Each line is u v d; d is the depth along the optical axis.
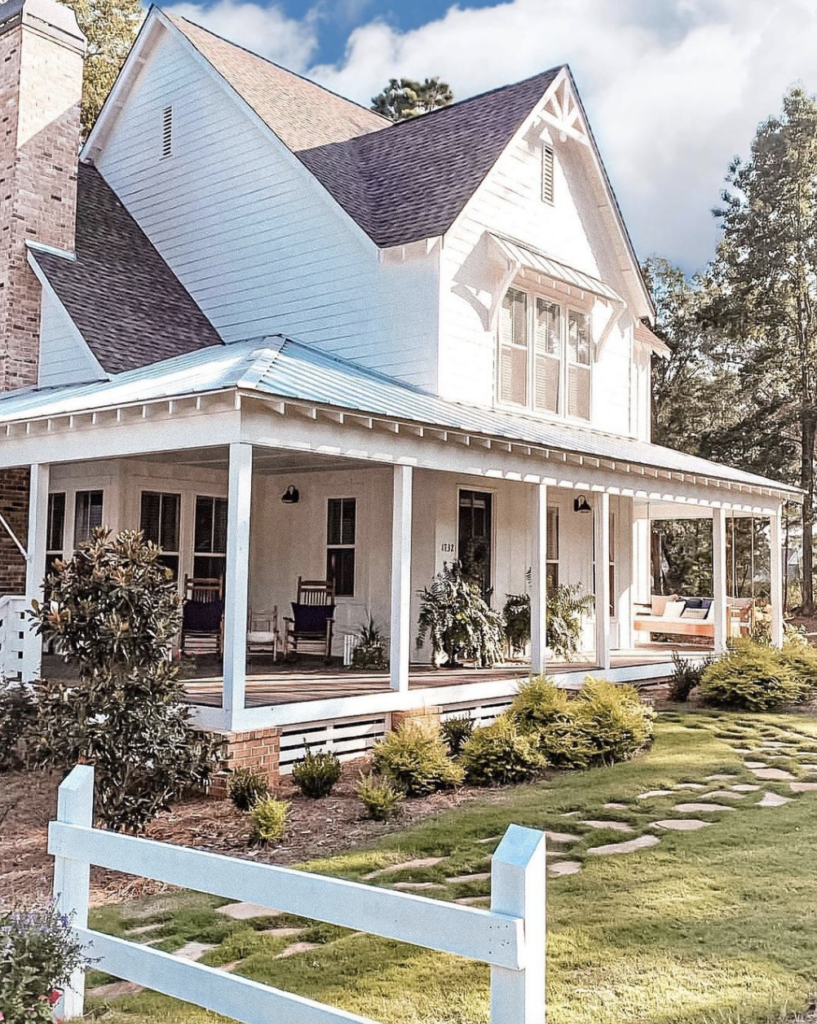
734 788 9.89
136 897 7.12
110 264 18.03
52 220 17.14
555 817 8.74
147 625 8.48
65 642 8.35
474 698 13.12
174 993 4.23
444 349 15.54
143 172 20.17
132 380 13.38
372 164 18.97
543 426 16.69
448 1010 4.88
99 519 15.64
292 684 12.47
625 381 20.66
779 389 39.09
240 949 5.85
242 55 20.58
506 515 17.30
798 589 43.38
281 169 17.55
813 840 7.82
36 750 8.50
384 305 16.08
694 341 43.06
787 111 38.62
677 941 5.62
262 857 7.82
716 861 7.25
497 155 16.56
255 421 10.13
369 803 8.91
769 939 5.63
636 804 9.20
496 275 16.75
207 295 18.67
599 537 15.66
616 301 18.62
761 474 37.84
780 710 15.55
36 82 16.95
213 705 10.43
